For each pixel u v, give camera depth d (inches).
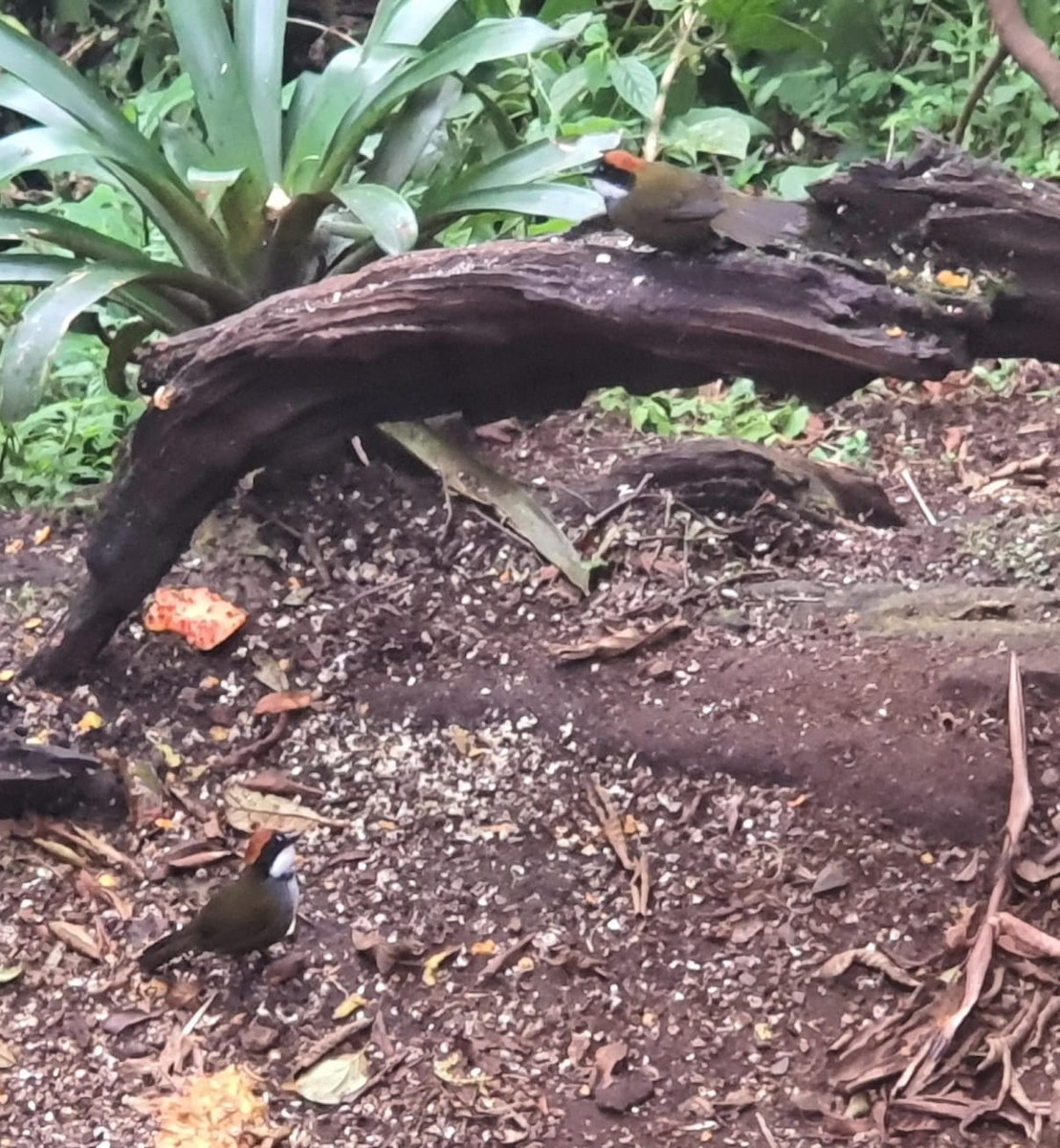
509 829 112.7
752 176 223.3
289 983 101.0
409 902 107.0
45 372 113.3
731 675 122.6
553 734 120.1
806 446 171.5
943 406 179.5
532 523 137.3
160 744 120.5
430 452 140.1
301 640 129.3
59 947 103.2
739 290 97.7
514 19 128.2
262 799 115.8
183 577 136.1
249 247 137.8
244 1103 92.3
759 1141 90.1
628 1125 91.4
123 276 122.4
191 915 106.0
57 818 113.3
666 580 135.1
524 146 136.4
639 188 95.7
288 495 142.3
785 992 100.0
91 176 145.9
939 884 106.3
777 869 108.3
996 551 140.3
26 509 154.9
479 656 127.3
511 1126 91.1
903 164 100.7
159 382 113.1
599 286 100.7
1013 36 129.3
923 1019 97.3
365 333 106.6
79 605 122.2
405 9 138.7
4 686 123.6
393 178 145.2
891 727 115.2
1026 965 99.5
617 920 105.4
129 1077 94.2
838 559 140.7
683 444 149.1
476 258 104.7
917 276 99.4
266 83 136.9
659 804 114.0
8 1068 94.5
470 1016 98.7
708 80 243.6
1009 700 114.3
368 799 115.9
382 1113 92.1
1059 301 99.0
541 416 117.6
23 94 130.7
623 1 240.4
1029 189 98.8
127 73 239.8
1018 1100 91.4
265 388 111.4
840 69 239.0
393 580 135.6
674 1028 98.0
